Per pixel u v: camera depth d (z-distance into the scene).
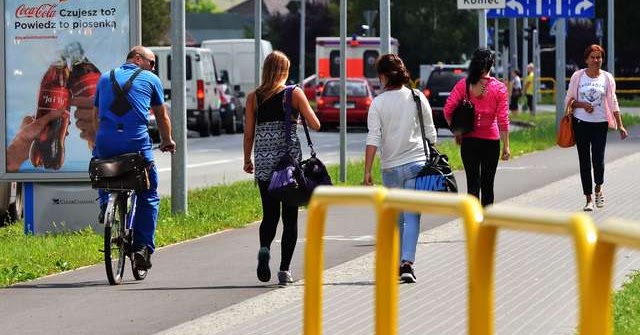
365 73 177.25
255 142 34.28
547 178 67.94
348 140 123.88
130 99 36.16
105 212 34.81
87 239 45.03
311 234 16.75
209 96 137.25
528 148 93.12
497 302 29.95
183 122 51.94
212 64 142.00
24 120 48.47
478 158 41.19
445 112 41.22
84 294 33.69
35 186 48.75
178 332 27.67
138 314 30.30
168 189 72.06
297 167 33.34
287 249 34.38
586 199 51.78
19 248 43.03
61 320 29.73
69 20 48.47
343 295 31.94
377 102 34.47
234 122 146.00
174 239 45.12
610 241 12.04
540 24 146.38
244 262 39.22
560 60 113.94
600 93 50.56
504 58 183.38
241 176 78.75
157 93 36.78
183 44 51.62
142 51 37.31
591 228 12.22
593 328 12.20
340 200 16.31
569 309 28.73
